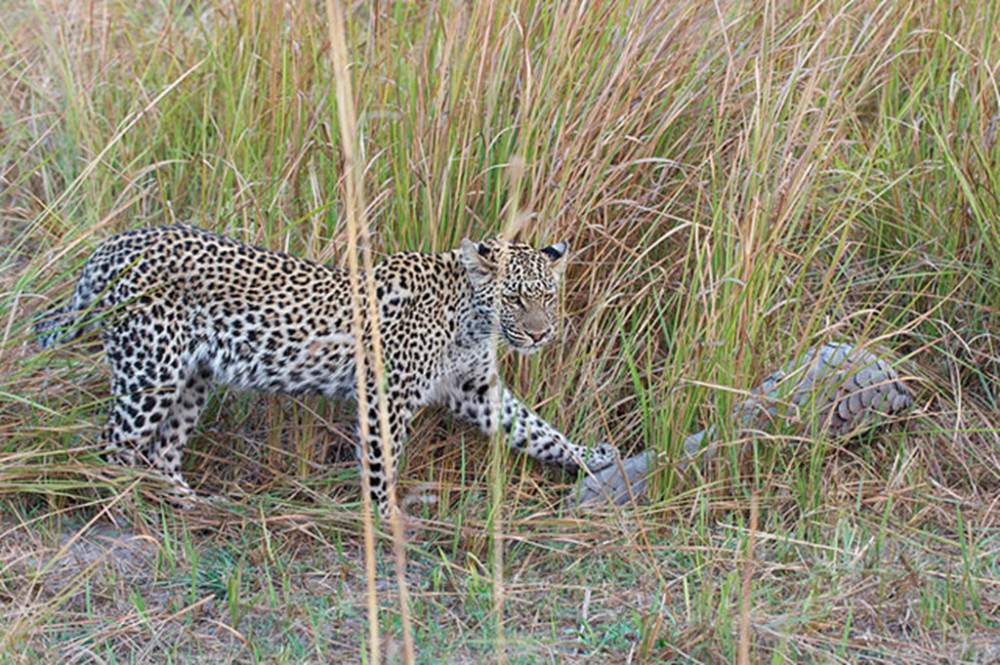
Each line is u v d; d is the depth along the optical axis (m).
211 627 8.09
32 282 10.39
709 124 11.21
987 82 11.48
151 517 9.18
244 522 9.08
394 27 11.72
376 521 9.30
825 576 8.72
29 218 11.96
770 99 10.97
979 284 11.02
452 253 9.86
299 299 9.48
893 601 8.46
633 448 10.31
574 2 10.52
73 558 8.71
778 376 10.02
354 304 6.48
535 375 10.36
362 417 6.60
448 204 10.41
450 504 9.84
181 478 9.70
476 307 9.73
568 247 10.35
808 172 10.39
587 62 10.77
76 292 9.57
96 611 8.16
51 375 9.67
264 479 9.97
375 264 10.41
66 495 8.98
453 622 8.29
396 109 10.84
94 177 11.63
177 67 12.67
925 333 11.13
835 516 9.52
